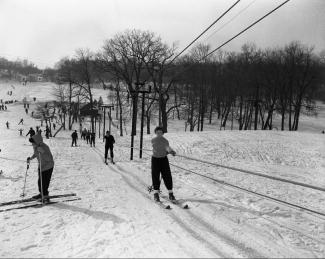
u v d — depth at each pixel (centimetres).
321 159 2250
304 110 8419
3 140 4050
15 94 11219
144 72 5116
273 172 1664
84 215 730
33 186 1083
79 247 548
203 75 5909
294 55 5562
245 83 6084
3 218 729
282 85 5622
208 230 622
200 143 2611
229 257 499
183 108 6738
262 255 516
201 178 1203
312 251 543
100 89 11131
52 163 877
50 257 520
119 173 1341
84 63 5653
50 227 663
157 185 832
